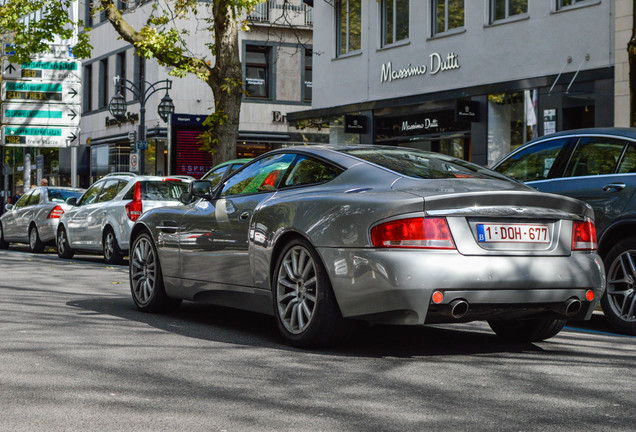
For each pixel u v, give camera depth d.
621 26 18.38
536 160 9.05
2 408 4.82
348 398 5.16
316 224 6.63
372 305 6.22
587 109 19.27
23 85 31.03
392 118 25.34
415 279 6.02
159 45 20.75
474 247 6.21
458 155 23.14
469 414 4.79
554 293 6.45
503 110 21.48
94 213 17.33
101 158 45.91
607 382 5.74
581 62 19.42
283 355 6.59
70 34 24.09
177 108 40.34
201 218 8.14
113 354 6.53
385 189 6.52
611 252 8.15
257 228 7.31
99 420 4.57
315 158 7.28
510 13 21.52
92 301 10.08
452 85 23.06
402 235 6.11
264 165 7.77
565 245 6.60
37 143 31.27
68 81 31.59
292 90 43.19
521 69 21.00
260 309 7.36
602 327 8.60
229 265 7.68
